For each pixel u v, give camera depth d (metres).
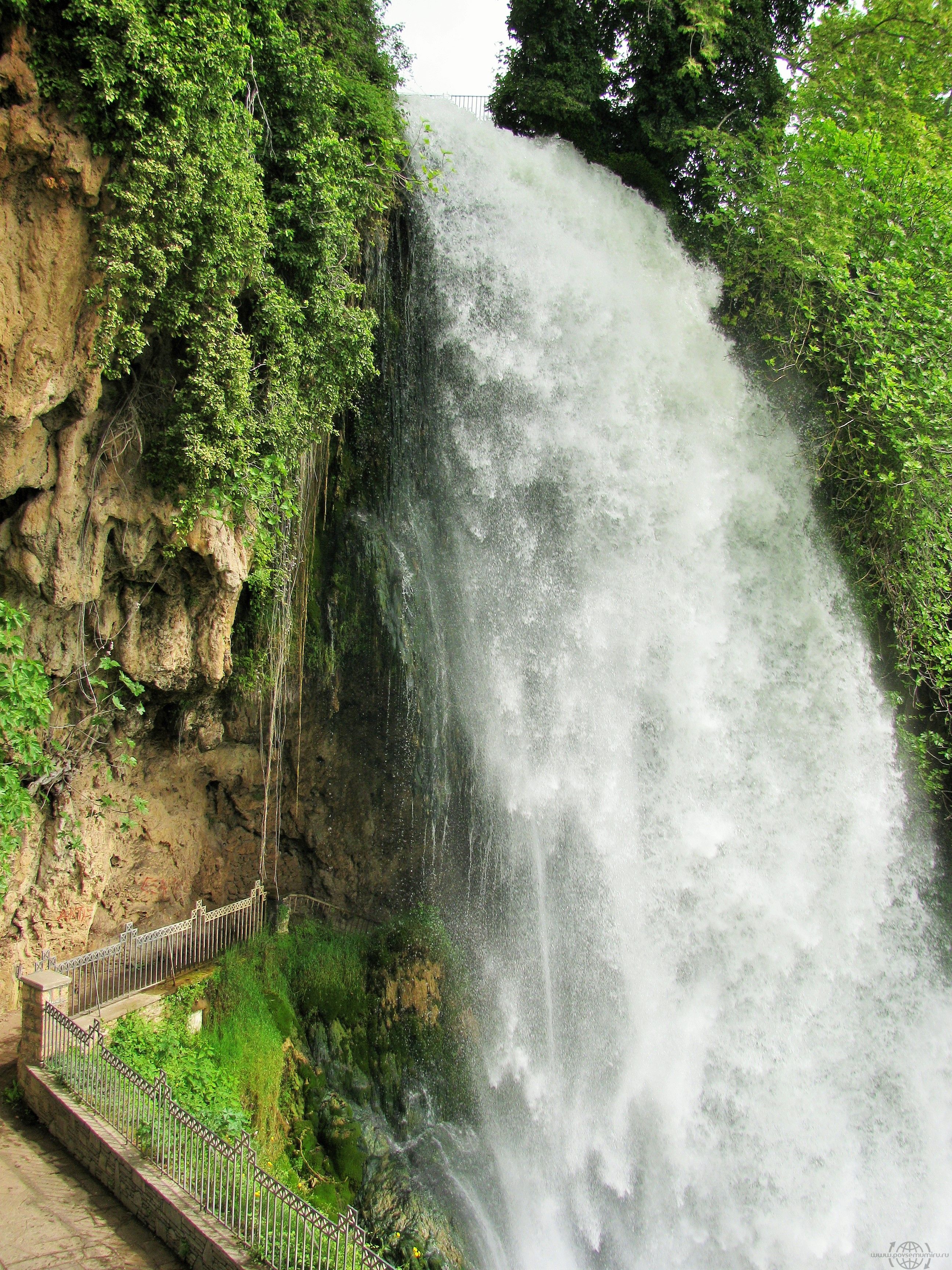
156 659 12.18
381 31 15.68
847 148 16.41
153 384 10.80
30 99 8.66
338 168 12.38
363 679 15.70
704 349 18.16
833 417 17.62
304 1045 13.42
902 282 15.98
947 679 18.53
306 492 14.91
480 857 16.20
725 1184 14.94
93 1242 8.14
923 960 18.25
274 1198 7.67
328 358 12.40
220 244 9.83
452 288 16.56
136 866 13.52
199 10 9.37
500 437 16.83
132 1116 9.02
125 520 10.86
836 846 17.62
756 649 17.72
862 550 17.91
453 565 16.56
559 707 16.64
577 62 18.41
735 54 18.33
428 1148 13.12
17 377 9.12
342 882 15.76
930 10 17.75
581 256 17.48
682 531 17.45
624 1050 15.49
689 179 19.38
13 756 10.20
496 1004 15.31
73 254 9.21
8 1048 10.98
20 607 10.13
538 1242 12.95
